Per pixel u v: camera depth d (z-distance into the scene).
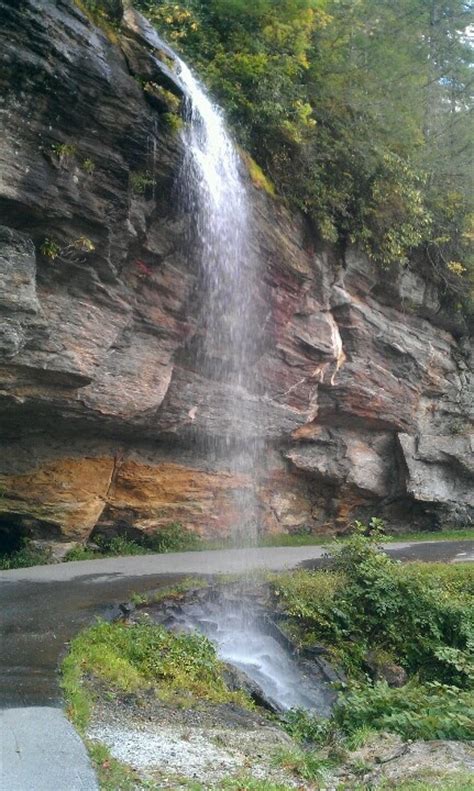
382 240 17.56
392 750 5.88
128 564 12.44
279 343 15.66
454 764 5.36
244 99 14.52
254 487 16.95
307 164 15.70
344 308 17.05
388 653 10.75
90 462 13.59
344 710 7.28
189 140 12.16
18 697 5.80
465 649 11.02
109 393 12.27
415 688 8.11
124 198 11.14
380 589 11.25
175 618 9.39
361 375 17.89
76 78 10.16
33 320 10.34
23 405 11.34
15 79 9.65
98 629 7.88
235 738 5.96
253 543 16.58
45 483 12.90
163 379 13.09
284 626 10.42
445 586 12.16
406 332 19.17
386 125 18.03
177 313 13.09
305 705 8.84
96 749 4.99
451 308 20.39
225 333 14.29
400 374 19.11
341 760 5.77
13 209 9.97
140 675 7.14
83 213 10.70
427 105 21.66
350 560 11.84
